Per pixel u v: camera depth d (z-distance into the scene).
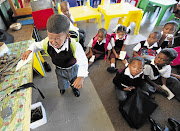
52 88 1.52
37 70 1.47
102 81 1.63
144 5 2.97
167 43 1.81
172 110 1.29
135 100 1.14
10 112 0.58
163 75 1.36
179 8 2.73
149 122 1.19
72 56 0.88
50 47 0.81
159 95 1.44
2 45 0.91
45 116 1.18
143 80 1.43
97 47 1.87
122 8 2.51
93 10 2.59
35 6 1.66
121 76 1.22
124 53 1.90
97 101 1.38
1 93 0.67
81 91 1.49
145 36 2.68
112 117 1.23
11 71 0.79
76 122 1.19
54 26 0.57
